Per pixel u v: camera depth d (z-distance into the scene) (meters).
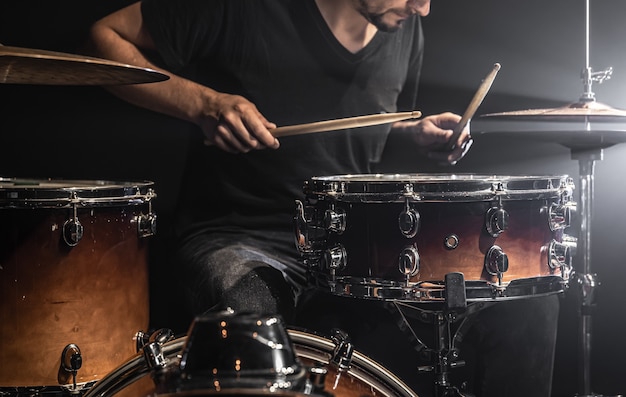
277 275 2.37
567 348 2.91
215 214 2.74
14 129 2.94
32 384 2.02
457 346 2.22
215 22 2.75
